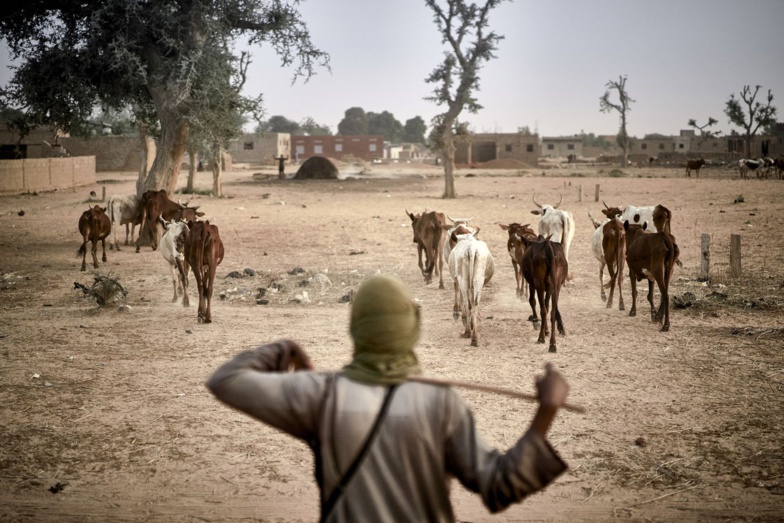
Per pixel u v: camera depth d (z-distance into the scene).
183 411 8.46
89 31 23.94
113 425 8.01
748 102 94.12
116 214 22.97
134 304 15.21
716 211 31.56
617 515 5.89
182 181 61.31
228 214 34.03
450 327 12.86
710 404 8.52
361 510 2.12
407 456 2.13
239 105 26.31
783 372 9.70
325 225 29.02
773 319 12.86
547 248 11.21
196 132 26.20
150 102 27.89
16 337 12.21
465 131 45.03
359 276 17.97
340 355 10.99
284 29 25.91
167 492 6.40
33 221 31.61
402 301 2.27
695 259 19.25
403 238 24.95
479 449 2.17
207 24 24.12
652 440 7.45
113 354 11.09
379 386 2.20
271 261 20.39
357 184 60.38
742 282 16.00
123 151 80.12
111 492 6.39
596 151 153.75
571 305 14.56
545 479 2.07
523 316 13.67
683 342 11.45
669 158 98.88
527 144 106.31
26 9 25.03
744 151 109.44
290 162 122.25
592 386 9.30
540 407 2.10
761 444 7.26
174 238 14.77
